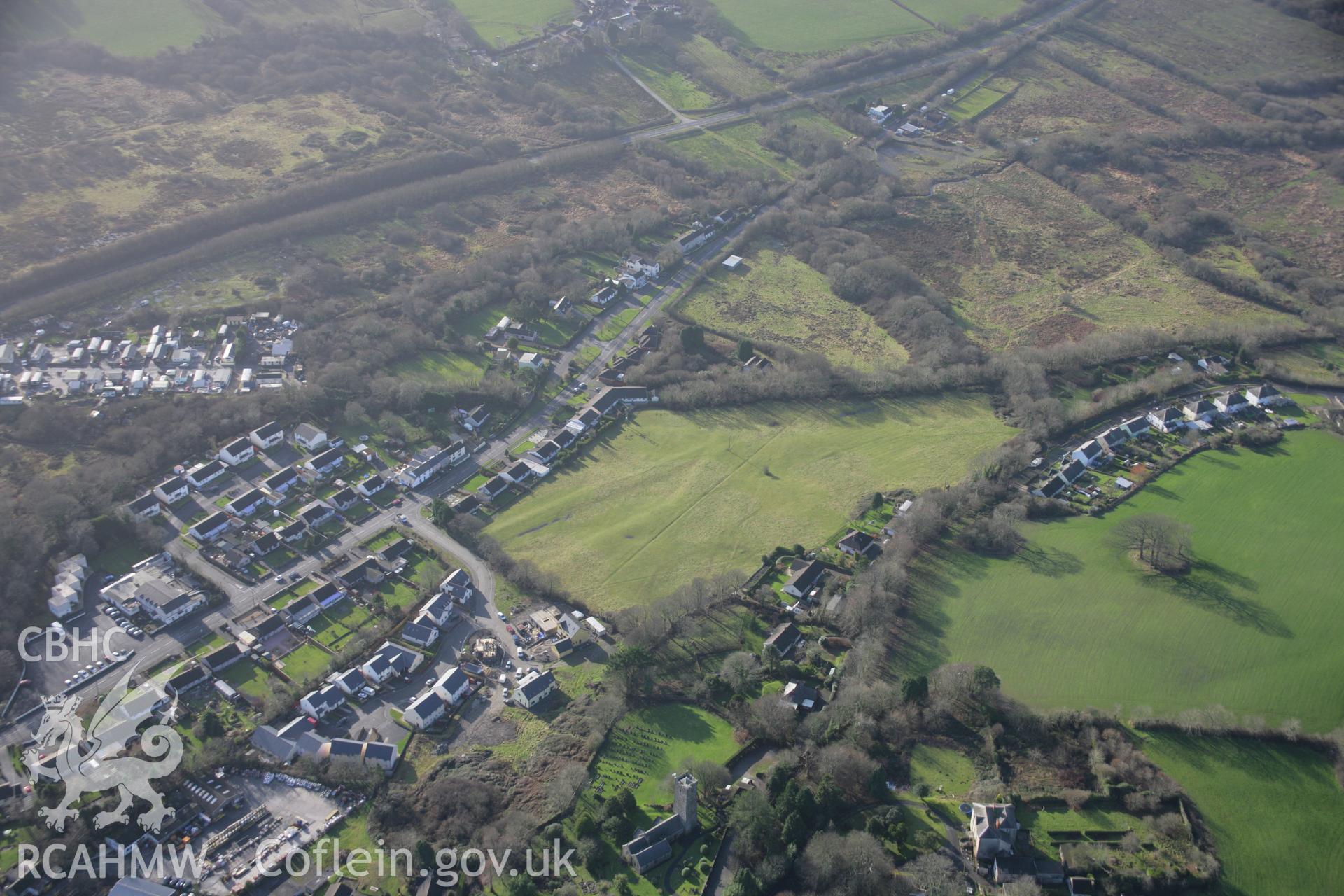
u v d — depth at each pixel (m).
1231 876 183.75
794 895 180.00
